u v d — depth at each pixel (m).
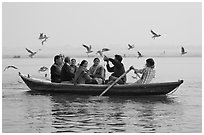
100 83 13.70
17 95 13.38
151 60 13.38
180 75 20.06
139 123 9.50
